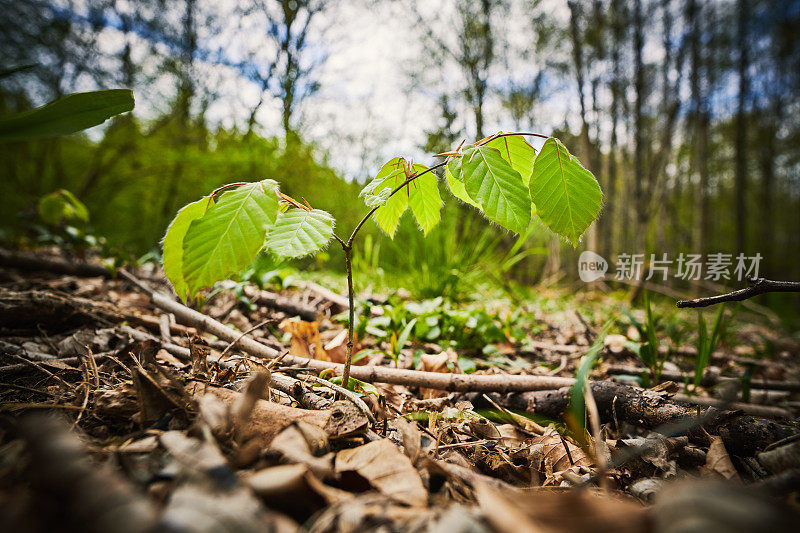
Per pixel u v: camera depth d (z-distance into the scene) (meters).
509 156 0.24
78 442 0.19
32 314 0.35
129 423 0.21
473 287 0.78
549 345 0.56
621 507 0.14
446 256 0.75
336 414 0.21
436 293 0.67
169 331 0.38
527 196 0.20
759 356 0.67
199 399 0.21
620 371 0.46
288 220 0.21
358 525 0.15
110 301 0.49
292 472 0.15
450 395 0.34
